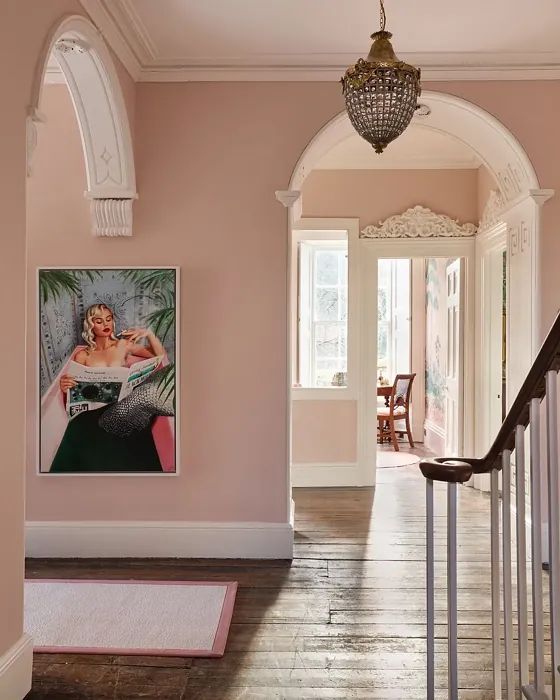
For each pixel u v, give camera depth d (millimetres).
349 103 2430
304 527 4672
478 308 5930
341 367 6273
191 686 2521
